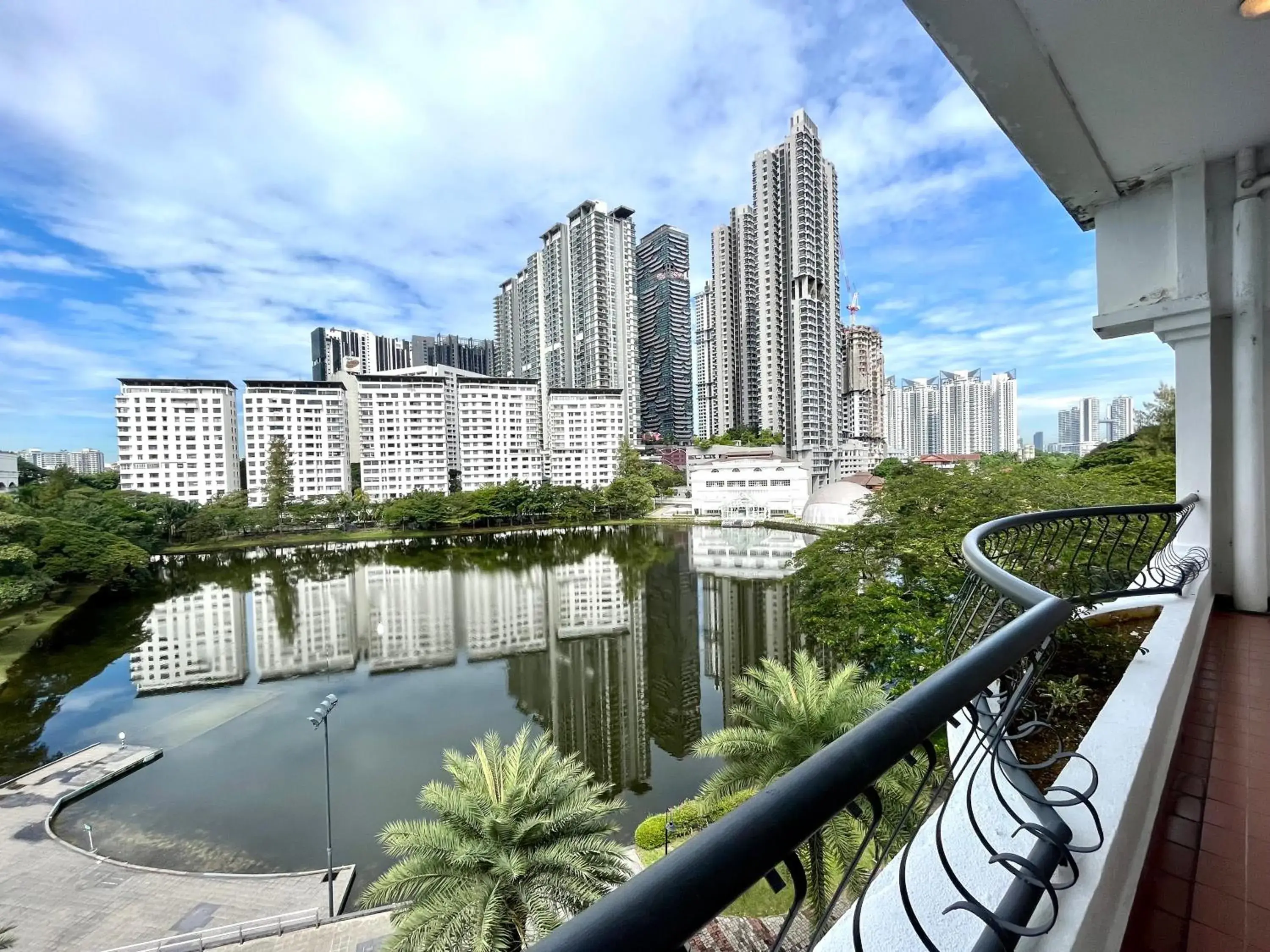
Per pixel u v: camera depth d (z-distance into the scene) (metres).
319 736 18.44
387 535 58.53
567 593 36.38
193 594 37.84
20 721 19.83
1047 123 3.18
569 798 7.61
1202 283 3.72
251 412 63.06
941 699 0.82
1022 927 1.00
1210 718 2.46
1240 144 3.47
